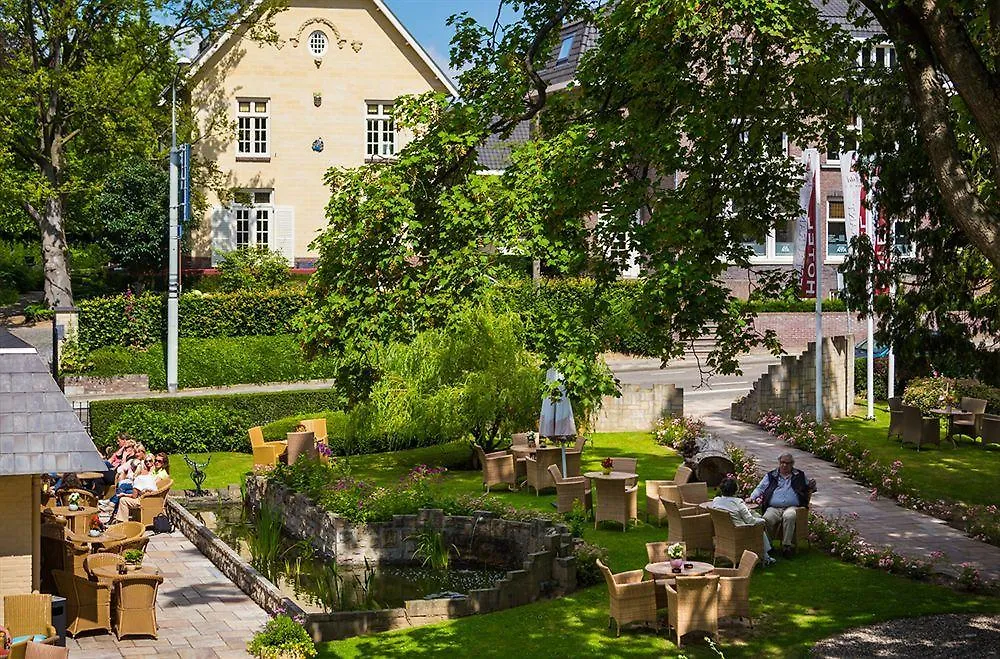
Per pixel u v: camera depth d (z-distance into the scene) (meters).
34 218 43.66
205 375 38.66
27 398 13.23
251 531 23.84
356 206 16.72
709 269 15.63
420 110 17.55
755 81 16.92
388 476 27.59
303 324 16.45
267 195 50.03
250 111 49.75
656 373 41.22
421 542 21.31
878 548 19.19
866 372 36.75
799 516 19.03
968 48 12.65
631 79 16.64
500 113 17.91
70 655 14.96
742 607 15.20
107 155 44.34
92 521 20.27
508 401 27.84
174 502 24.44
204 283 45.88
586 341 15.62
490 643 15.23
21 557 13.48
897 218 19.95
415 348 28.11
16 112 41.19
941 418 30.84
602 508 21.52
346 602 18.69
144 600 15.75
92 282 46.47
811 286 31.19
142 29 42.38
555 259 15.66
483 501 22.05
